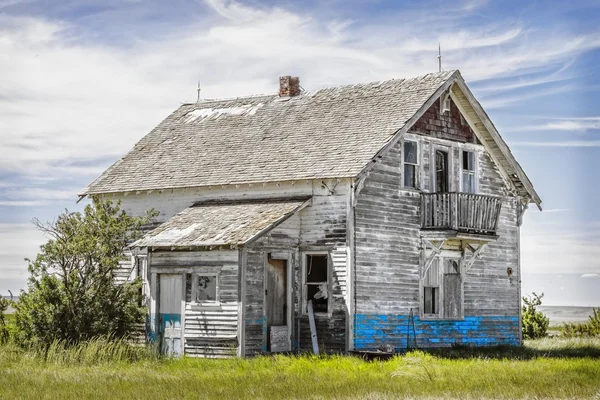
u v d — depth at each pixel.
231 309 29.36
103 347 27.50
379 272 31.47
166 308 31.11
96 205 31.59
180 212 33.28
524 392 19.69
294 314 31.14
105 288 30.03
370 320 30.95
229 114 38.31
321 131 33.72
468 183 35.84
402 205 32.69
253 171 32.78
